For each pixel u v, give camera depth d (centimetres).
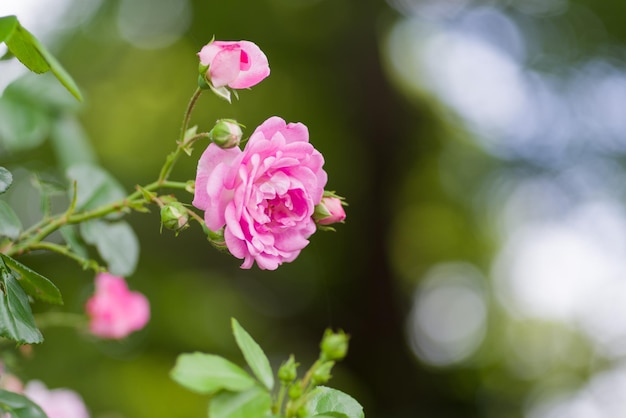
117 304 260
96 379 593
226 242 126
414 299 1195
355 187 1054
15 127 266
